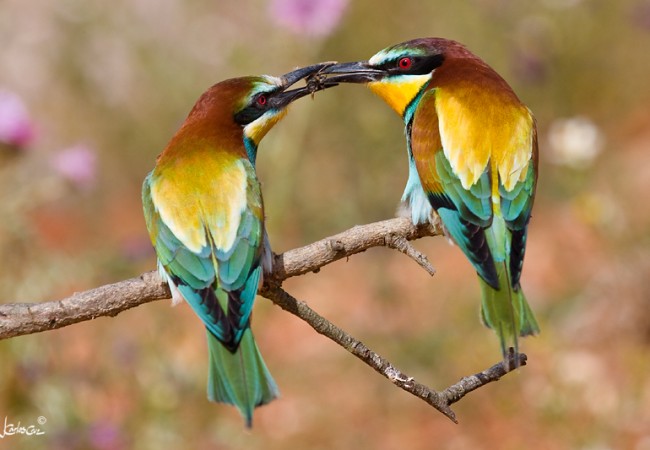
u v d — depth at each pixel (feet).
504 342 26.07
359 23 53.83
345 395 44.88
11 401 37.91
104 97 62.54
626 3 62.28
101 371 41.06
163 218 26.45
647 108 62.03
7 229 39.09
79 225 58.34
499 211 27.40
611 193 53.06
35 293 39.06
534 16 60.08
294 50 50.72
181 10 61.46
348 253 25.44
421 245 54.49
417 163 28.66
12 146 38.68
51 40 63.10
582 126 49.70
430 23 56.95
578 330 45.44
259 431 43.01
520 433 41.60
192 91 61.46
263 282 25.61
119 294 25.32
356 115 54.49
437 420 43.11
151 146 62.13
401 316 48.52
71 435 37.52
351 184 54.65
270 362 46.88
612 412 41.52
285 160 50.88
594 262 49.65
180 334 45.09
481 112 28.32
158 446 39.40
